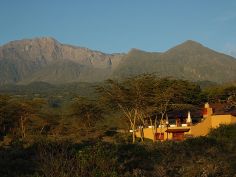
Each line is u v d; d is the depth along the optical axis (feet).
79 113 276.21
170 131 207.00
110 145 83.87
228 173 58.54
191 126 197.57
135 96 204.44
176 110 229.66
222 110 205.26
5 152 77.15
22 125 272.31
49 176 42.34
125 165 61.82
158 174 57.52
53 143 74.28
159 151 85.66
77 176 42.68
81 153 50.93
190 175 56.70
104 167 50.03
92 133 256.11
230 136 129.39
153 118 241.96
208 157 76.13
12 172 59.26
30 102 281.95
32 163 64.23
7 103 277.23
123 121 279.28
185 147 94.17
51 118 282.56
